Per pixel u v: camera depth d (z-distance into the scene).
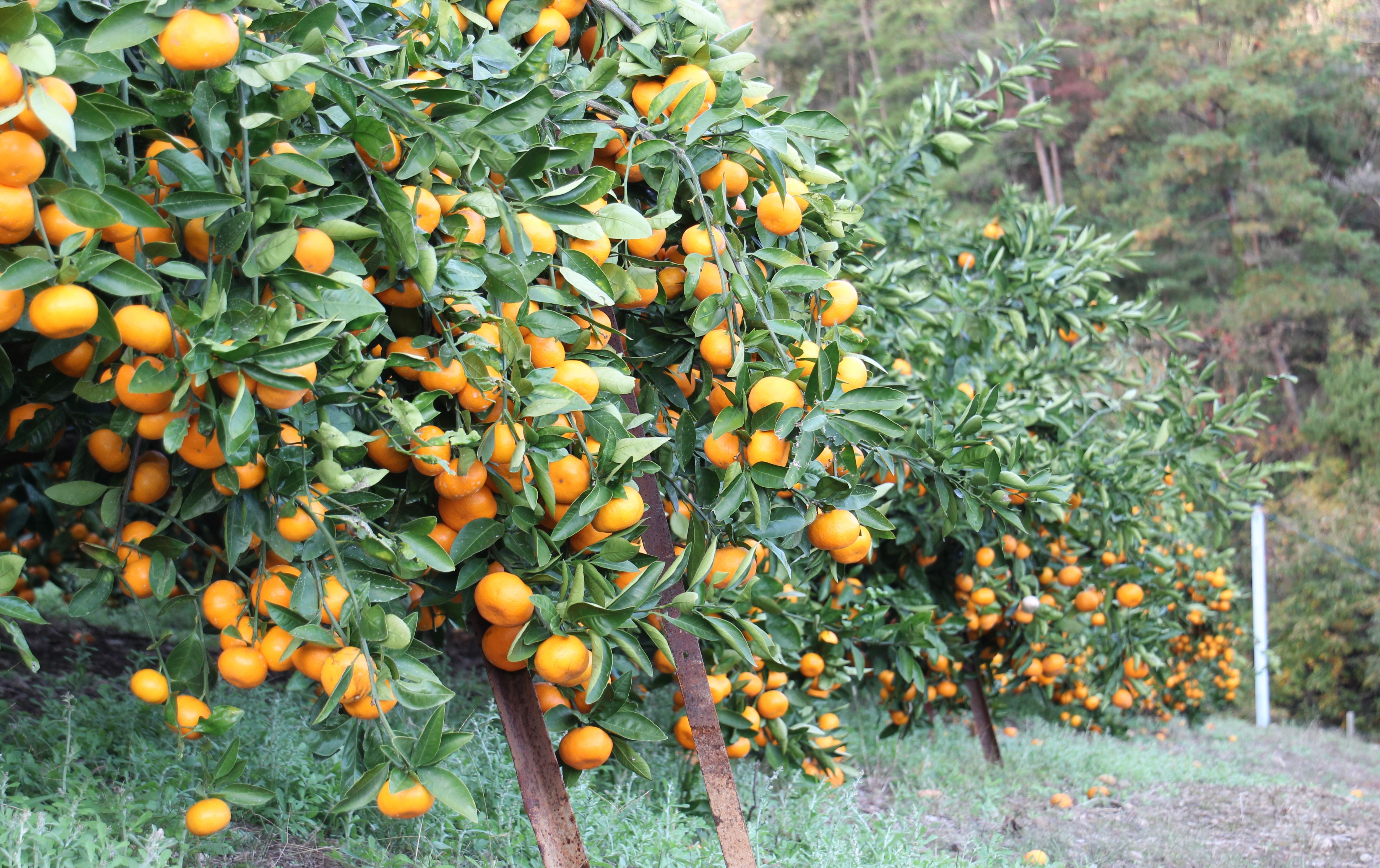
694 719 2.78
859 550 2.69
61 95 1.61
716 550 2.66
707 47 2.47
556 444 2.15
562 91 2.51
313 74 1.97
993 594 6.00
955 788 6.18
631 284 2.49
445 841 3.31
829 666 4.61
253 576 2.28
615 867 3.35
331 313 1.94
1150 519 7.52
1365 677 16.47
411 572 2.11
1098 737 8.85
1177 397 6.16
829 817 4.41
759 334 2.48
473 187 2.24
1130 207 27.09
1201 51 29.44
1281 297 25.09
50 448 2.82
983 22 34.03
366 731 2.85
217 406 1.87
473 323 2.25
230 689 4.88
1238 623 14.04
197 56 1.72
